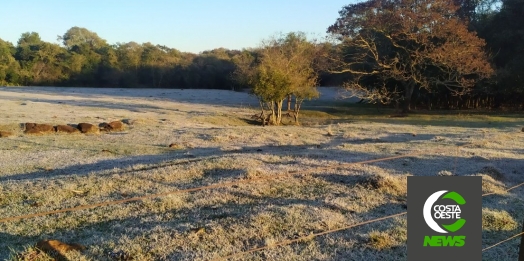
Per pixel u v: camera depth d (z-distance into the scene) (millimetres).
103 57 72000
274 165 9586
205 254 5012
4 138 15211
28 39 80312
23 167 10312
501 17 37500
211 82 73312
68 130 17188
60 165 10586
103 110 28391
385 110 38688
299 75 27750
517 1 35875
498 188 8320
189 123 23344
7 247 5250
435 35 32344
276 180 8117
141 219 6137
